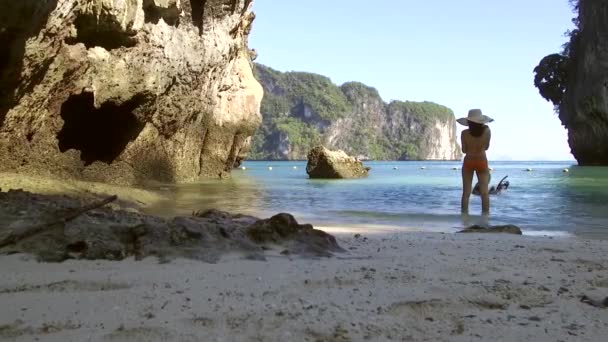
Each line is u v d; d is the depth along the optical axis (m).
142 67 15.95
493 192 15.59
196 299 3.19
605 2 46.34
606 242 6.27
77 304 3.05
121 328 2.62
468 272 4.25
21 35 10.07
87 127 16.06
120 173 17.23
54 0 10.56
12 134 12.18
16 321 2.72
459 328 2.79
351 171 27.00
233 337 2.55
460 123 10.86
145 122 17.61
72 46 12.91
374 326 2.76
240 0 21.44
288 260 4.59
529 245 5.90
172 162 20.44
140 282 3.62
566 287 3.77
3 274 3.79
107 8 13.21
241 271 4.03
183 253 4.52
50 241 4.57
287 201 13.07
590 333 2.74
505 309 3.20
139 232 4.80
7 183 10.00
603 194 15.24
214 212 7.42
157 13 16.20
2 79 10.78
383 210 11.05
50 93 12.90
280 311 2.96
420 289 3.57
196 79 19.97
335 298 3.29
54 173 14.02
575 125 50.91
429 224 8.77
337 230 7.75
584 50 48.97
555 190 16.98
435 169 50.56
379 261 4.69
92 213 5.72
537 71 58.28
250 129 26.56
